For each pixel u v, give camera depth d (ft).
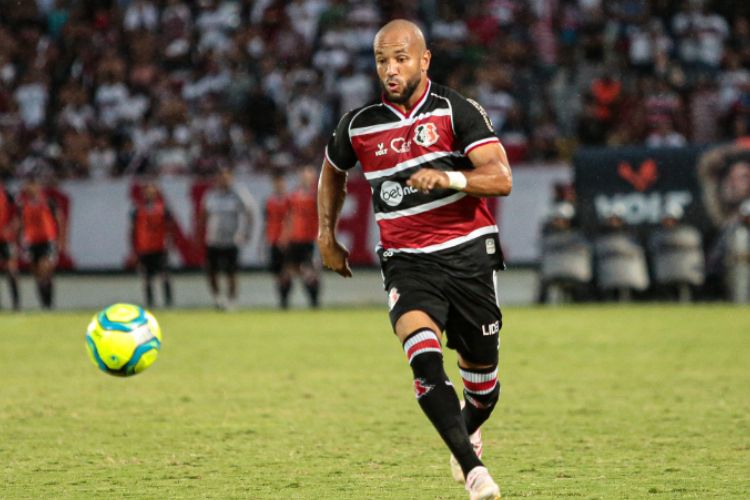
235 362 133.59
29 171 271.90
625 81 275.80
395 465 72.02
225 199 220.23
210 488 65.05
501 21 292.20
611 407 96.63
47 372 125.80
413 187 57.21
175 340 160.86
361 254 234.17
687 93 268.00
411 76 59.36
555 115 274.16
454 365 129.29
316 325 183.52
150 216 227.20
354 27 288.92
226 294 240.94
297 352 143.84
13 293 228.22
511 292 230.68
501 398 102.37
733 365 125.39
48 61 304.30
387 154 60.23
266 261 238.27
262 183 244.63
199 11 309.42
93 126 280.10
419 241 60.18
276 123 269.85
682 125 255.91
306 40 293.64
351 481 66.90
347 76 274.57
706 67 280.92
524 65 283.79
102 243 244.83
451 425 55.26
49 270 228.43
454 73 274.57
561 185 222.07
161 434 84.74
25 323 194.80
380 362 132.57
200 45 302.25
